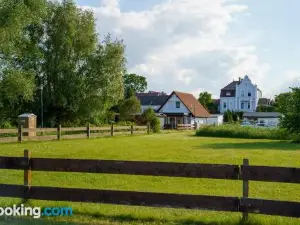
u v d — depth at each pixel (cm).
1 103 3428
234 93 10744
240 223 705
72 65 4125
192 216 748
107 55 4200
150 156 1848
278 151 2192
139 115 5219
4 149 2011
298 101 3092
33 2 3388
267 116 8625
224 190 1048
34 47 3825
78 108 4166
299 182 681
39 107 4094
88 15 4197
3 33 3070
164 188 1061
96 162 765
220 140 3278
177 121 7225
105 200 752
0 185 793
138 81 10450
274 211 688
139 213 759
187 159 1733
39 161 790
